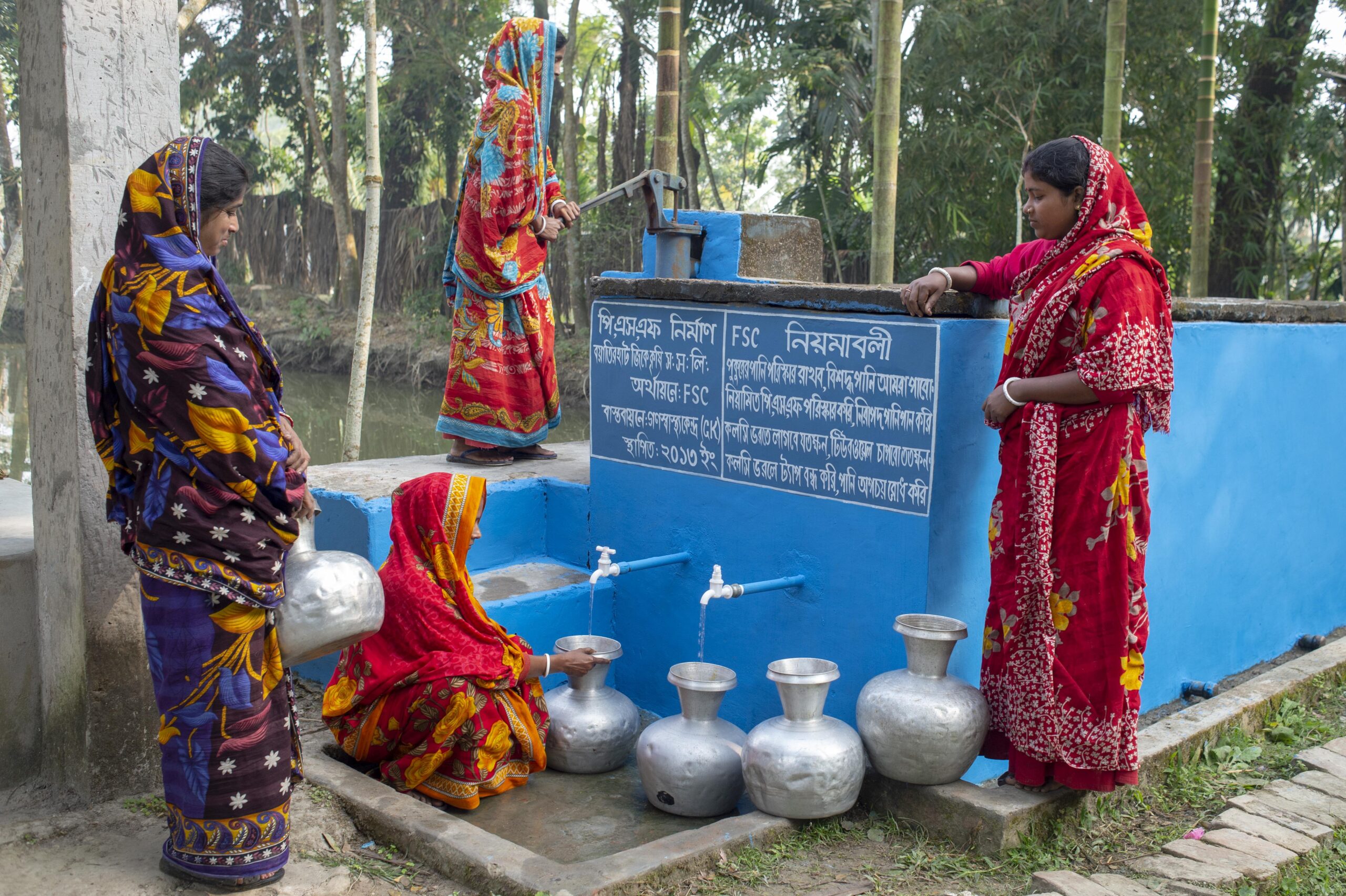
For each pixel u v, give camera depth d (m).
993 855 3.07
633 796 3.70
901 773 3.19
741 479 4.05
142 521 2.58
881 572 3.57
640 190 4.90
